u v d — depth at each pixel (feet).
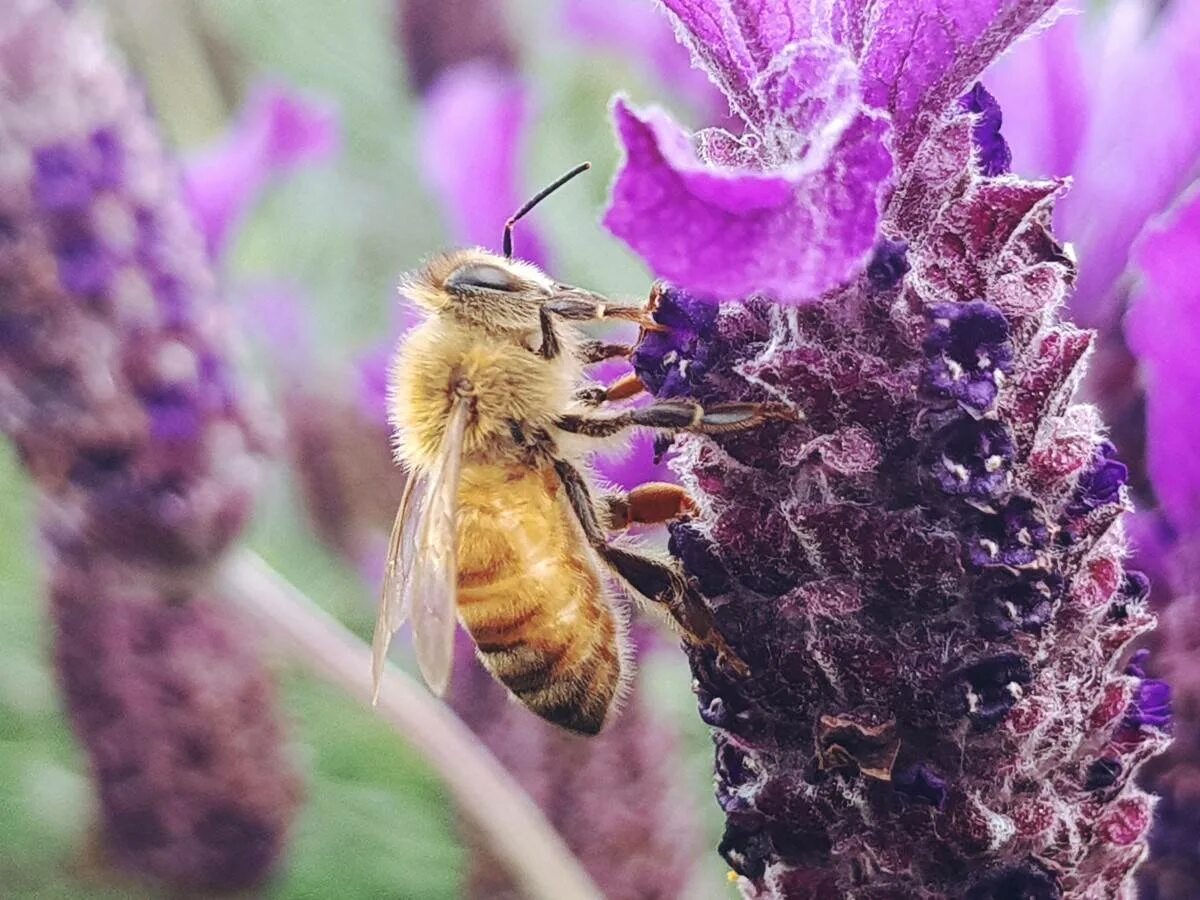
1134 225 0.16
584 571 0.15
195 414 0.20
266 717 0.24
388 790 0.26
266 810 0.24
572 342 0.15
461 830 0.23
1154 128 0.16
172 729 0.23
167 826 0.24
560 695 0.15
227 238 0.24
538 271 0.15
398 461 0.18
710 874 0.24
